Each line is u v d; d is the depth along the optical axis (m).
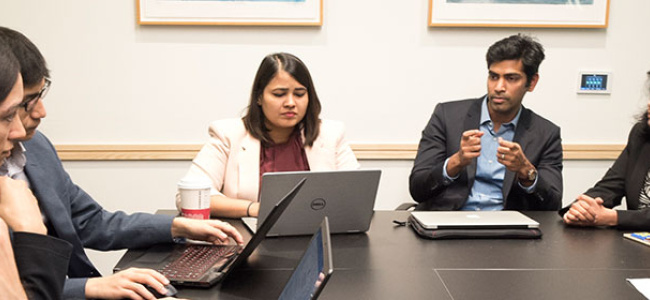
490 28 2.86
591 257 1.49
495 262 1.44
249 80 2.86
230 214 1.86
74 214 1.60
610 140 2.99
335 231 1.70
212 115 2.88
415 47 2.88
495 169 2.34
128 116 2.86
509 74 2.21
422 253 1.51
